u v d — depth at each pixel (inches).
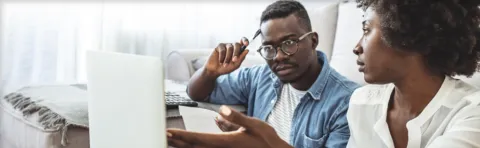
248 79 55.1
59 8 91.4
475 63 29.5
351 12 67.9
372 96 34.9
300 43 43.9
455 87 29.8
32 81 91.5
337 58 67.3
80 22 93.4
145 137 25.2
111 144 29.2
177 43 103.2
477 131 26.4
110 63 27.7
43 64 91.9
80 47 94.1
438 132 28.8
